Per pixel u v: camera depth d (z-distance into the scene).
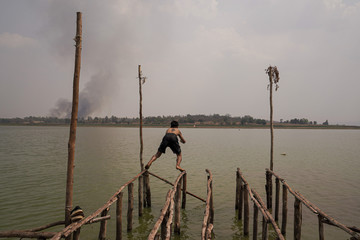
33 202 13.35
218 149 45.94
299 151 43.59
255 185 17.91
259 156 35.34
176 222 9.59
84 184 17.52
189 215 11.77
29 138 71.31
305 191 16.42
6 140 62.38
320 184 18.45
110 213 11.84
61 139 67.75
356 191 16.42
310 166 26.88
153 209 12.49
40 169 23.20
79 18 5.95
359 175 21.92
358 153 40.72
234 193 15.66
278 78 13.64
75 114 5.95
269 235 9.66
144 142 62.41
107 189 16.23
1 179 18.97
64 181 18.33
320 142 70.62
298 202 8.08
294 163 28.97
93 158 30.97
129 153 37.00
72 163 6.04
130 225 9.78
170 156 34.19
